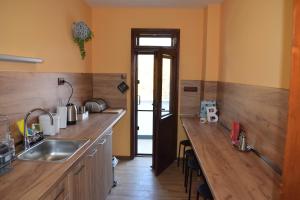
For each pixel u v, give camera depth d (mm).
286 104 1737
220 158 2113
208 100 4055
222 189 1519
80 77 3725
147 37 4316
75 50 3488
